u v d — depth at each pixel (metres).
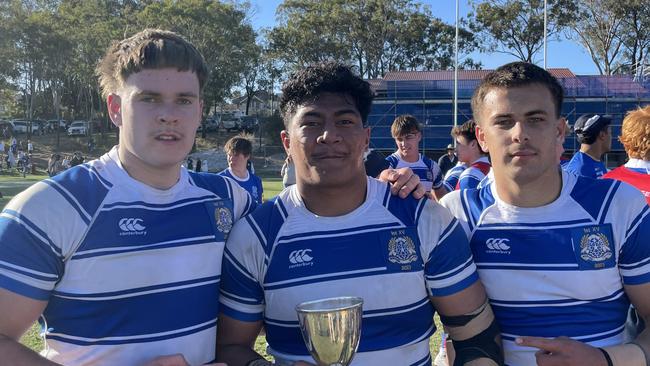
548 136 2.10
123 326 1.89
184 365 1.86
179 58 1.95
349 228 2.06
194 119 2.01
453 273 2.08
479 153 6.08
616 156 35.41
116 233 1.91
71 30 42.84
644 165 3.26
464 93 37.72
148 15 39.84
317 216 2.09
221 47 41.09
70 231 1.85
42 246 1.80
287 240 2.07
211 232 2.09
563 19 41.44
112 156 2.03
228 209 2.18
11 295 1.76
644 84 35.44
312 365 1.99
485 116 2.18
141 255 1.92
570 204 2.16
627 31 40.69
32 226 1.79
